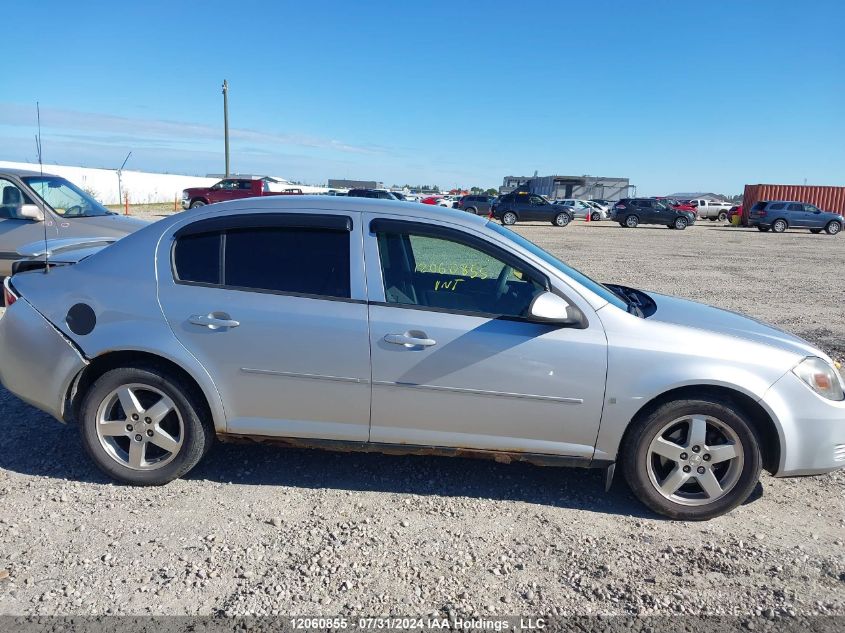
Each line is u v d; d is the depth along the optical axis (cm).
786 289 1224
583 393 342
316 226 361
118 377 360
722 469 355
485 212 3953
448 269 362
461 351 344
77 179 4122
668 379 337
